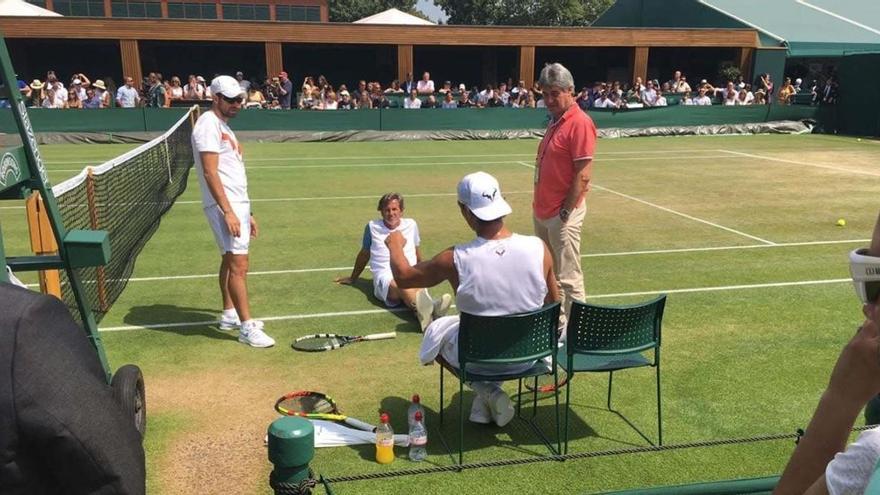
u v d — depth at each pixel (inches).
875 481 46.1
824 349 237.1
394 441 171.9
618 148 866.8
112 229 358.0
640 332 164.7
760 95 1109.1
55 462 60.4
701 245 386.9
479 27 1096.2
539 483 156.1
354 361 225.1
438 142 929.5
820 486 50.5
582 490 153.3
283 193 540.4
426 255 367.2
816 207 495.2
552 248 225.1
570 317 158.2
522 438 176.4
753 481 89.4
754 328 257.1
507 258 157.9
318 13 1862.7
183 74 1275.8
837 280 319.9
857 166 700.0
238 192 225.9
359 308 280.1
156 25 1002.1
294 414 184.5
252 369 218.5
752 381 211.6
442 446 172.1
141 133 854.5
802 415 190.1
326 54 1326.3
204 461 165.6
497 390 176.1
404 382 209.9
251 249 372.5
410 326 259.3
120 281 304.3
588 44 1130.0
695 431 180.5
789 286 310.2
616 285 312.7
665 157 777.6
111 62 1245.1
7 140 785.6
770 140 956.0
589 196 536.7
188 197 520.7
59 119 840.3
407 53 1087.6
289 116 916.6
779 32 1181.7
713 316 270.1
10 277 137.9
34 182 133.8
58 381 60.1
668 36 1141.7
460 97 1104.8
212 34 1019.9
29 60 1220.5
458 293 160.1
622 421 185.8
